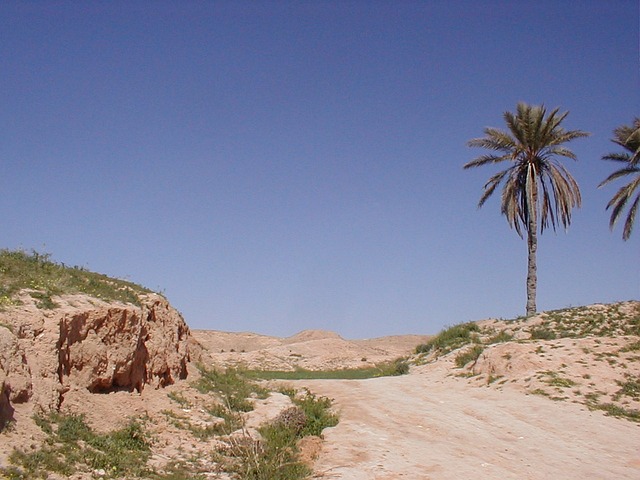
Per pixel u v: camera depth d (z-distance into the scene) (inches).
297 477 454.6
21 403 400.8
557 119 1339.8
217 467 444.8
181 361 703.1
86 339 518.9
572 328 1205.7
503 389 856.9
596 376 833.5
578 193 1317.7
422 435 617.0
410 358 1362.0
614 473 500.7
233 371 868.6
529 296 1374.3
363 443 569.9
